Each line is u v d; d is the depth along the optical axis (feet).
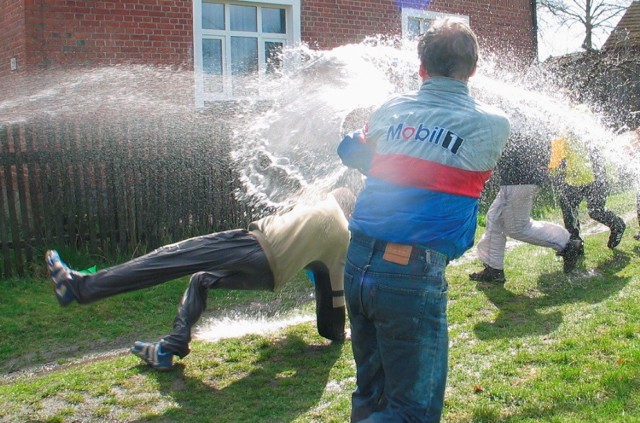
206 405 13.56
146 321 20.22
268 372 15.15
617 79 56.49
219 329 18.79
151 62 32.96
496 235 21.56
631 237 27.22
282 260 14.64
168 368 15.20
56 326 19.71
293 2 37.68
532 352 15.48
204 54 36.11
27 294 22.91
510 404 12.92
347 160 10.19
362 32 40.29
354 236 9.80
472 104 9.54
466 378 14.17
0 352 17.81
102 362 16.57
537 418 12.19
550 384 13.53
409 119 9.46
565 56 57.67
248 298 21.99
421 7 42.63
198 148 27.91
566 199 23.34
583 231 30.07
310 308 20.66
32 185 25.23
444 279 9.55
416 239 9.23
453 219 9.35
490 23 46.75
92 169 26.21
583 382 13.53
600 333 16.40
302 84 18.29
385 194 9.43
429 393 9.45
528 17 48.98
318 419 12.80
